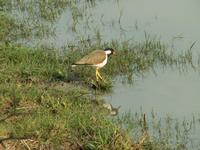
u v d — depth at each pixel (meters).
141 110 15.55
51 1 25.39
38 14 23.98
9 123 13.66
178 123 14.73
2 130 13.23
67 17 23.62
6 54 18.08
